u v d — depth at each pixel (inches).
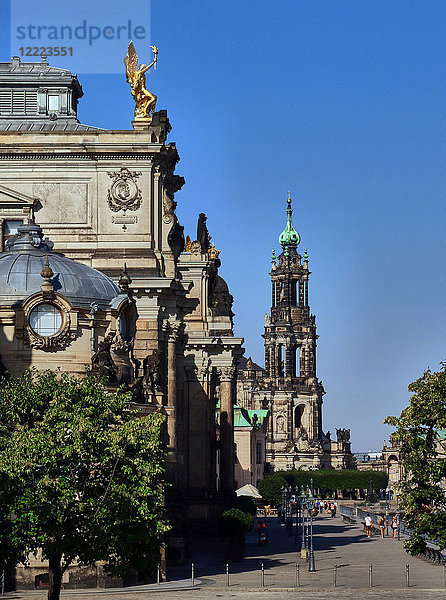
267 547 5049.2
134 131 4298.7
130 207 4288.9
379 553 4687.5
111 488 2447.1
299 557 4431.6
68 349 3467.0
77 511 2416.3
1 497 2341.3
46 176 4303.6
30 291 3496.6
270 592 3097.9
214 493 5487.2
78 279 3567.9
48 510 2364.7
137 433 2532.0
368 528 5910.4
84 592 3031.5
